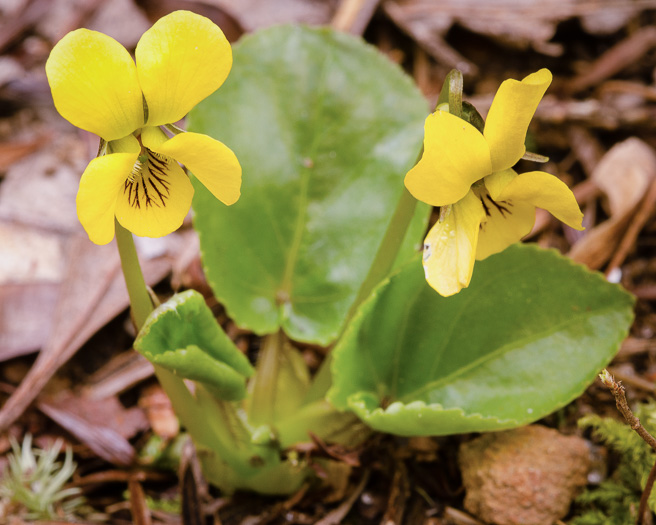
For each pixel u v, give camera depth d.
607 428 0.20
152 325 0.18
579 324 0.20
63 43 0.17
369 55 0.21
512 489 0.20
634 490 0.20
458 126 0.17
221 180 0.17
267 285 0.21
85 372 0.22
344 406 0.20
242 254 0.21
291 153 0.21
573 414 0.21
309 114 0.21
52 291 0.22
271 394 0.20
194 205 0.20
